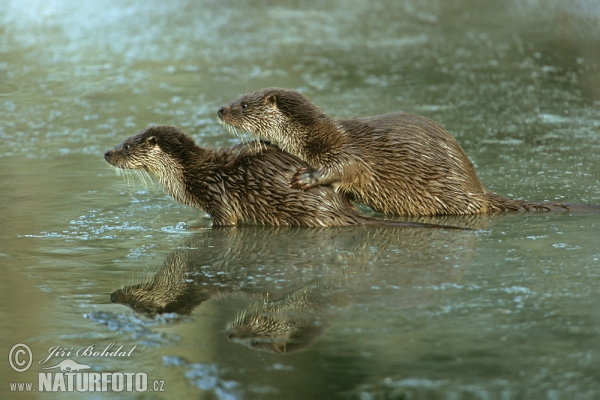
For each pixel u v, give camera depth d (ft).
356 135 97.19
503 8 264.93
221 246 88.63
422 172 97.04
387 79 181.78
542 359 58.95
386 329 64.49
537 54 202.80
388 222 94.22
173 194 101.45
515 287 72.13
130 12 270.67
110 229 95.25
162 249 87.76
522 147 128.06
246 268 80.59
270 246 88.07
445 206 97.71
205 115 153.79
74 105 164.66
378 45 217.77
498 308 67.77
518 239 86.48
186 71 192.85
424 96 166.09
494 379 56.44
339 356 60.39
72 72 193.67
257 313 69.10
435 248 84.48
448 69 190.19
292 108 98.68
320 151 96.84
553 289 71.46
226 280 77.41
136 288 75.82
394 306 69.00
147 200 107.86
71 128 147.64
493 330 63.67
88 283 77.25
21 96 172.35
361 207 106.01
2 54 213.25
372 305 69.36
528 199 102.06
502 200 98.84
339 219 95.66
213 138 137.18
